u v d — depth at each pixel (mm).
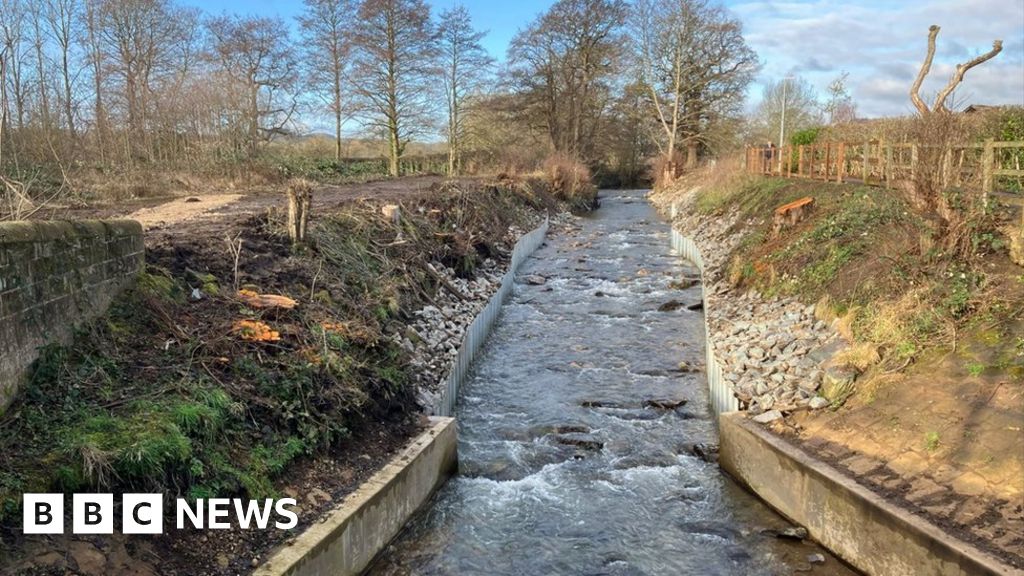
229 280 8281
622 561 6039
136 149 23547
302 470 5938
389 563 5949
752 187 21438
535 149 43625
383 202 15000
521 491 7293
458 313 11945
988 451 5574
